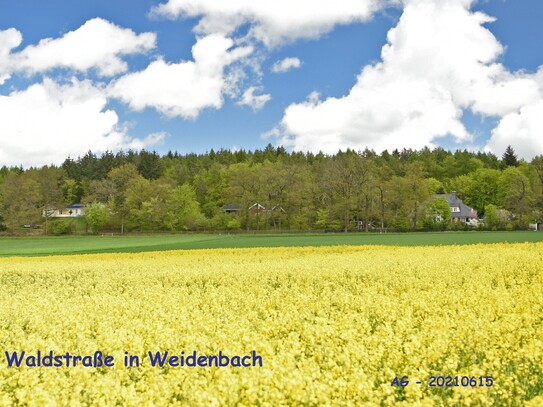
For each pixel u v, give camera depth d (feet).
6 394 21.07
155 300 45.21
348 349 25.46
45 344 28.37
